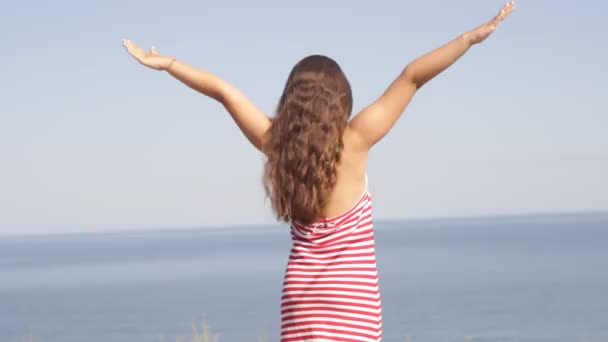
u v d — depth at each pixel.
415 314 84.81
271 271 195.00
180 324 79.62
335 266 3.39
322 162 3.33
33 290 150.50
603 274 139.50
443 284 129.12
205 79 3.68
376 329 3.41
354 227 3.42
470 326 73.31
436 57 3.28
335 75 3.46
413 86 3.35
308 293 3.39
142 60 3.71
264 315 84.00
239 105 3.62
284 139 3.39
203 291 131.75
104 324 84.19
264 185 3.49
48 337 73.00
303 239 3.47
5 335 76.62
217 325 74.75
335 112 3.38
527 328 71.31
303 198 3.35
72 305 112.81
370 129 3.37
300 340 3.38
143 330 76.19
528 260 194.25
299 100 3.39
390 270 171.50
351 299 3.36
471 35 3.24
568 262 180.75
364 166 3.44
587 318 77.69
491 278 139.62
